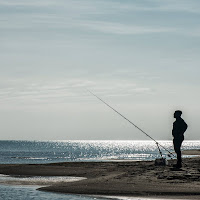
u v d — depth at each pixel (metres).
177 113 33.09
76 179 32.34
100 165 45.47
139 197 21.89
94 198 22.16
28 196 23.28
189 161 39.91
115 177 29.02
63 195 23.28
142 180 27.00
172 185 24.89
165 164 35.59
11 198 22.70
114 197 22.17
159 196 22.02
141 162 50.34
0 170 39.59
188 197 21.61
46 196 23.14
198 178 27.36
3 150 164.50
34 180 31.66
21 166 44.12
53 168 41.81
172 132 33.25
